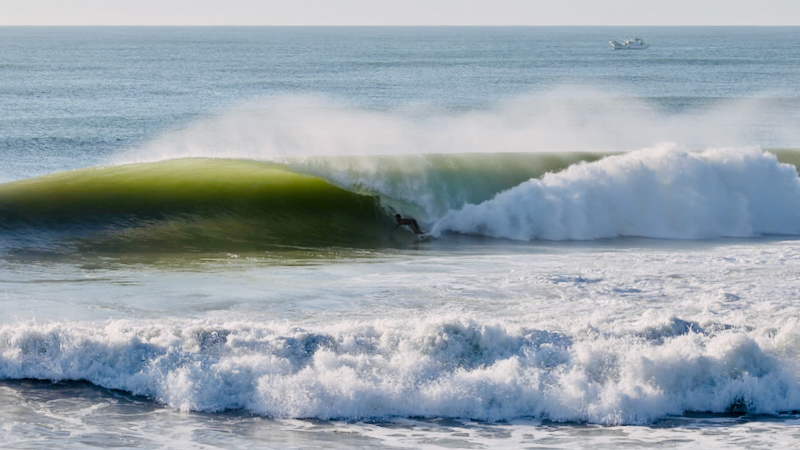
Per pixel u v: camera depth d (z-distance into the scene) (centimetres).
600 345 2738
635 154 6141
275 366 2562
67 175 5950
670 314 3269
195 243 4912
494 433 2288
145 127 13488
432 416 2412
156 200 5491
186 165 6281
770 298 3678
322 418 2373
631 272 4281
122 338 2694
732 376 2594
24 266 4150
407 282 3991
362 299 3616
